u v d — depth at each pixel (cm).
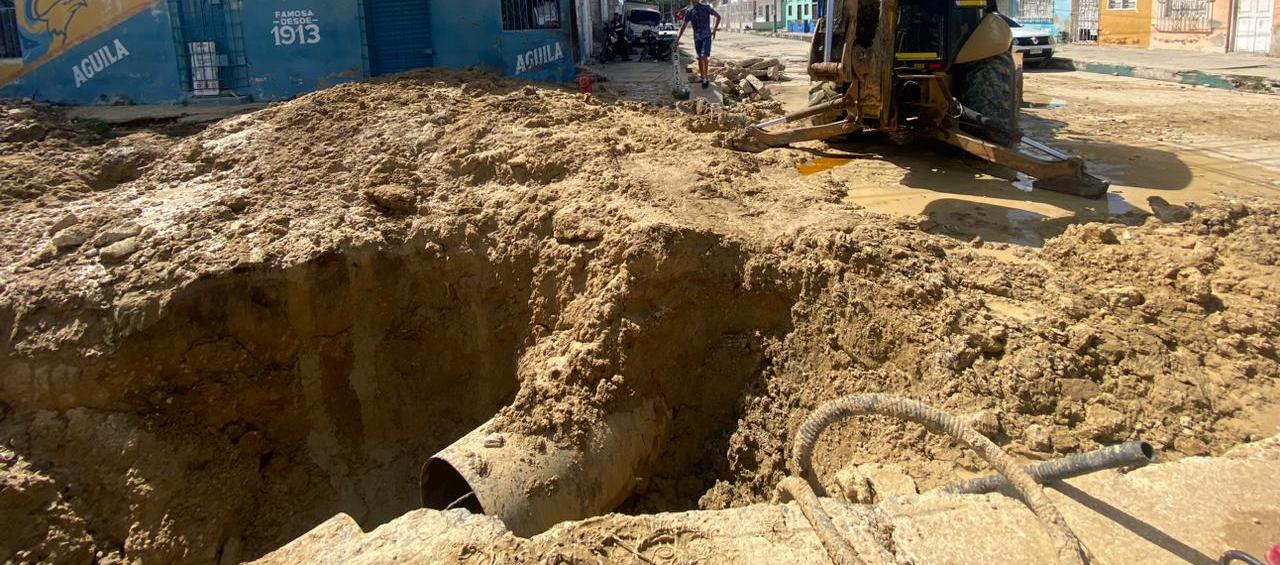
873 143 902
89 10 1272
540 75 1290
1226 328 470
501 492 422
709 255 535
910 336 457
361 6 1241
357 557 320
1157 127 1025
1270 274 525
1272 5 1998
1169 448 385
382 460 609
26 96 1305
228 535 551
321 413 601
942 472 385
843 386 464
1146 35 2409
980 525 317
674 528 326
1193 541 309
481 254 608
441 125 745
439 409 616
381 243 602
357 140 730
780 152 834
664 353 518
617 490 471
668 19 4219
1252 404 415
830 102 783
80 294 548
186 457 548
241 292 563
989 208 661
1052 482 338
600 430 469
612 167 648
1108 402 411
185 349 552
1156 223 621
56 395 532
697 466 511
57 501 511
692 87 1382
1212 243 575
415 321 613
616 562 309
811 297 504
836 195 673
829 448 436
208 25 1275
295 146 729
